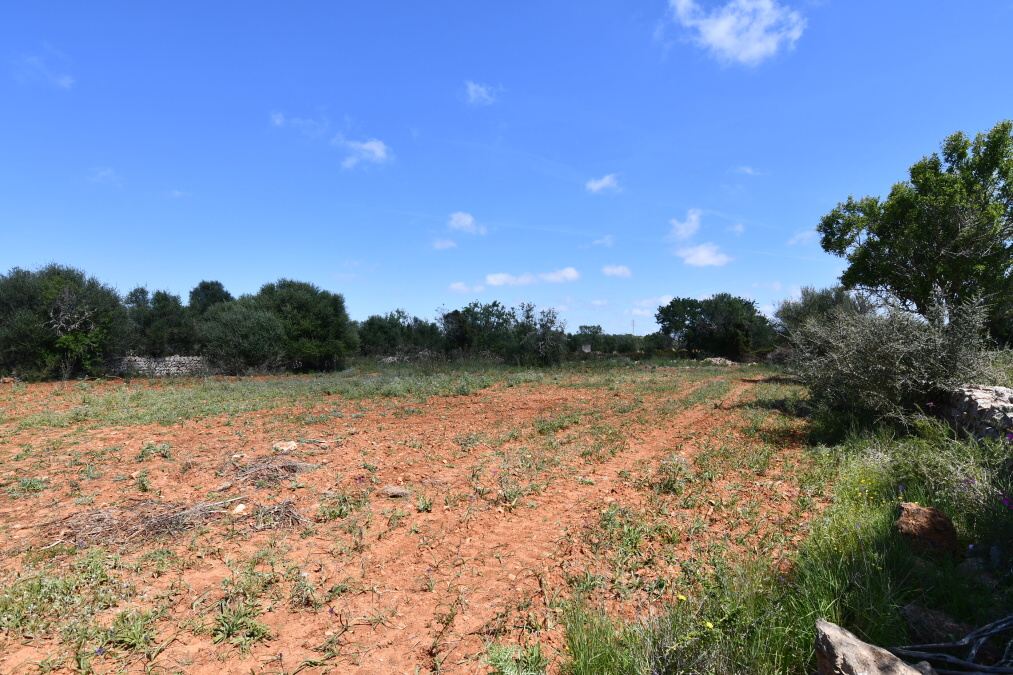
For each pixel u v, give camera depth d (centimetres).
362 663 320
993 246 1510
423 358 3391
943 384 819
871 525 440
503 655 301
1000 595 331
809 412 1173
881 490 565
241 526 524
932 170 1756
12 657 316
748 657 288
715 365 3669
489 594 399
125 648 328
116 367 2398
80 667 307
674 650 298
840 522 468
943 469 534
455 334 3550
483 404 1426
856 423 882
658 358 4391
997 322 1498
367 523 528
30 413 1219
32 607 363
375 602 387
